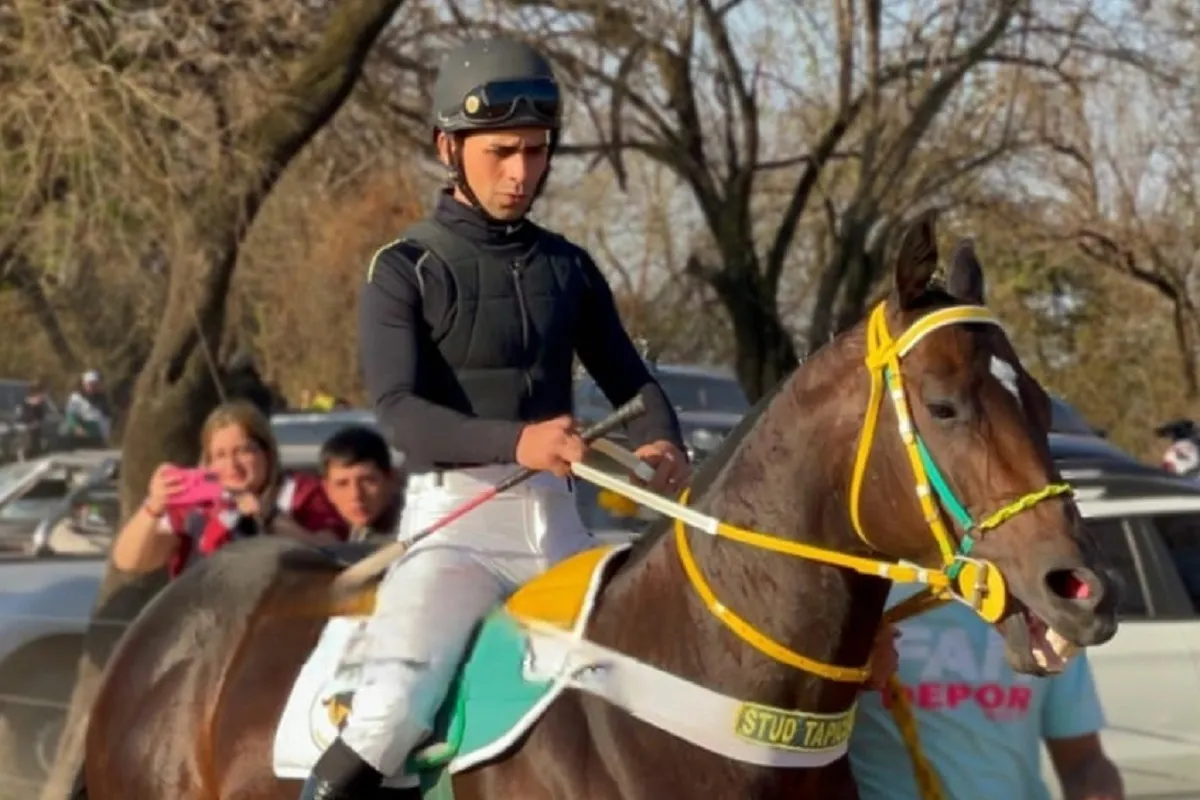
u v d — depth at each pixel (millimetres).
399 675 4371
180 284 9516
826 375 3994
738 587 4070
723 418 12992
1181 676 8297
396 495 7469
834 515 3955
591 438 4273
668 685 4105
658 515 4582
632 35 16109
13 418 25344
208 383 9453
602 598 4355
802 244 27625
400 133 12781
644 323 25469
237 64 9758
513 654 4367
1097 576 3467
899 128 21109
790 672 4016
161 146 9562
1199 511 8578
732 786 4027
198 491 7027
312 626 5152
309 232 12758
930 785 4488
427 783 4453
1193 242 27016
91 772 5730
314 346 21984
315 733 4648
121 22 9711
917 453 3711
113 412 15805
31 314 17344
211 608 5500
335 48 9789
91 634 7312
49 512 10391
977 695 4621
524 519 4703
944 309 3785
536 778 4219
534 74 4586
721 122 21578
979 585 3609
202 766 5273
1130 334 33719
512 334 4625
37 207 9750
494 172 4598
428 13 12961
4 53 9523
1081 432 12781
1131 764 8250
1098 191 25953
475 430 4332
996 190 23938
